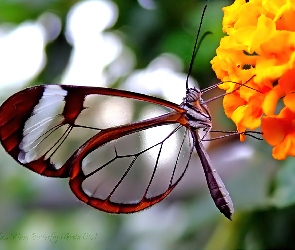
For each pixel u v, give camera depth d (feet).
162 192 0.78
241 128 0.68
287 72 0.66
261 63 0.67
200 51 0.81
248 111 0.68
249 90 0.68
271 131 0.67
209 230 0.82
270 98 0.67
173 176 0.78
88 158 0.75
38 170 0.73
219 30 0.80
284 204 0.75
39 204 1.11
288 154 0.67
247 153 0.80
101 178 0.75
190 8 0.82
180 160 0.79
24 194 1.11
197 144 0.74
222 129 0.82
